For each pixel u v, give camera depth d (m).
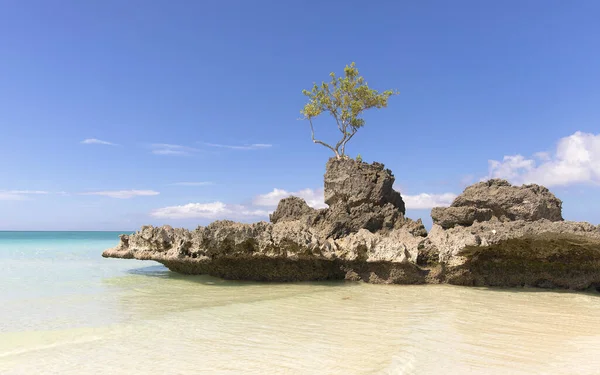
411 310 13.05
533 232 16.34
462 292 16.62
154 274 23.62
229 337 9.94
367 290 17.17
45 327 11.15
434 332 10.27
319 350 8.80
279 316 12.23
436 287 17.84
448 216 20.67
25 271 25.11
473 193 21.14
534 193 19.89
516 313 12.65
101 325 11.32
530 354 8.49
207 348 9.07
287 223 20.78
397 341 9.45
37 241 71.88
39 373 7.69
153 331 10.62
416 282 18.59
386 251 18.67
